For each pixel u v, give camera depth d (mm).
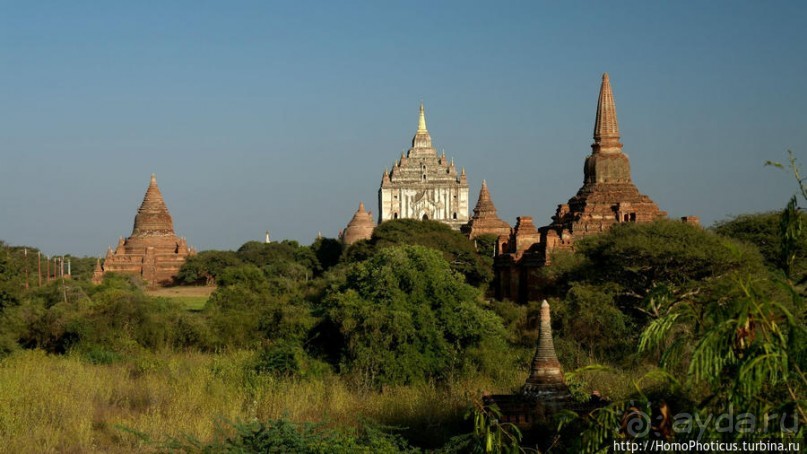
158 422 23625
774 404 10477
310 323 37656
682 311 11508
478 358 32406
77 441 22703
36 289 66125
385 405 26594
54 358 38250
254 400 26203
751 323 10391
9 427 22703
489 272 82375
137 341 43031
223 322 43938
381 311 33250
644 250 41938
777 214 51625
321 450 18625
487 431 13422
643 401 11305
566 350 35656
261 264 124500
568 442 17344
